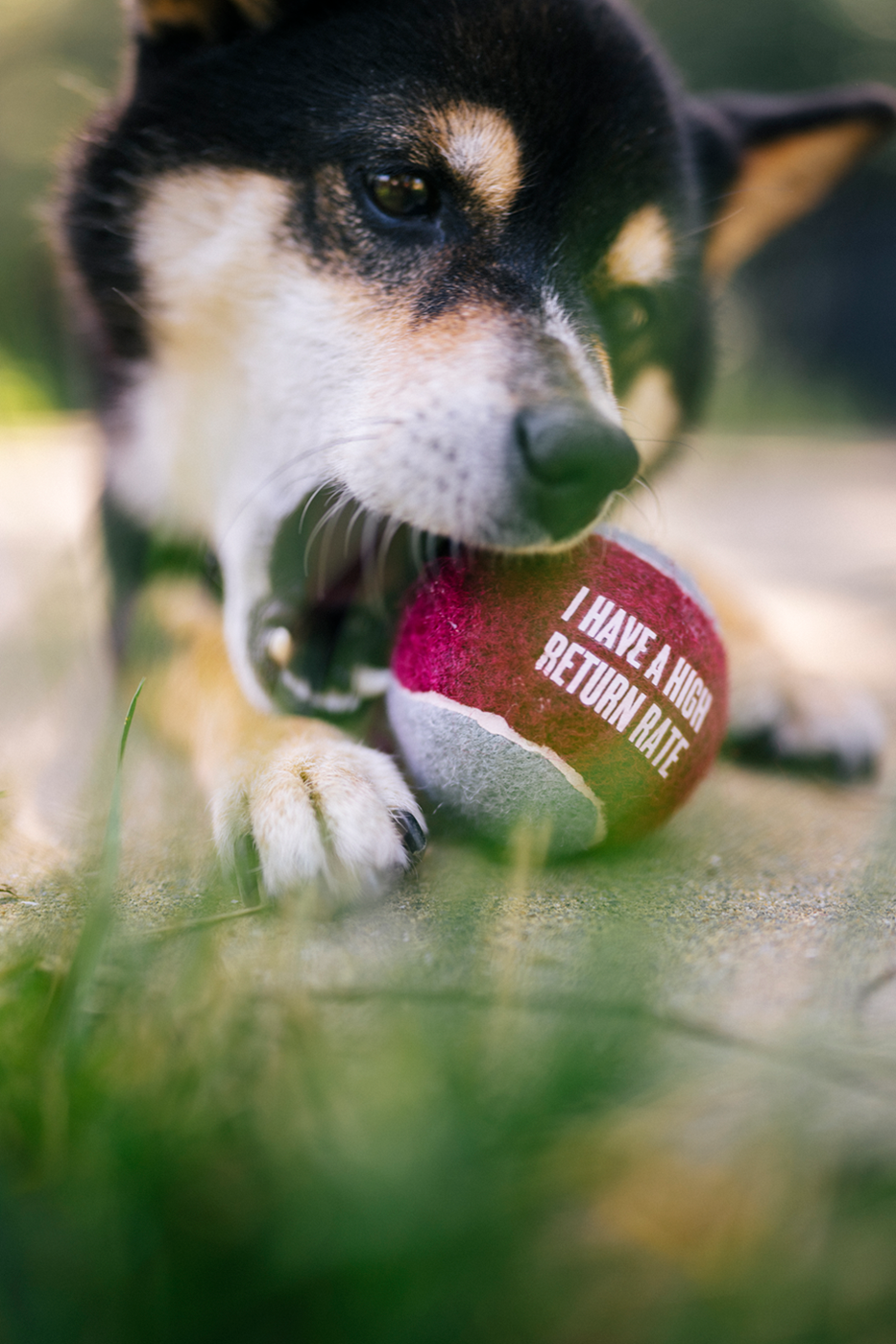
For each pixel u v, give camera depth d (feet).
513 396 1.09
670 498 3.18
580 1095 0.72
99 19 7.31
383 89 1.21
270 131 1.25
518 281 1.20
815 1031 0.80
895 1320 0.62
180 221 1.30
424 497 1.10
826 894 0.99
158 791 1.23
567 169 1.21
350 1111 0.70
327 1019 0.81
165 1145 0.68
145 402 1.40
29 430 5.17
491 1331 0.62
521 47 1.20
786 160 1.61
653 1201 0.69
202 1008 0.77
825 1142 0.72
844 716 1.35
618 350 1.34
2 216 6.24
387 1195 0.65
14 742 1.42
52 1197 0.67
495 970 0.86
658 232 1.30
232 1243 0.65
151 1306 0.61
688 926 0.94
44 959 0.83
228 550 1.26
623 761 1.00
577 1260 0.67
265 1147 0.69
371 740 1.12
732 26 7.43
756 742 1.40
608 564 1.03
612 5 1.34
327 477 1.18
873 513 3.78
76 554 2.09
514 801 0.99
